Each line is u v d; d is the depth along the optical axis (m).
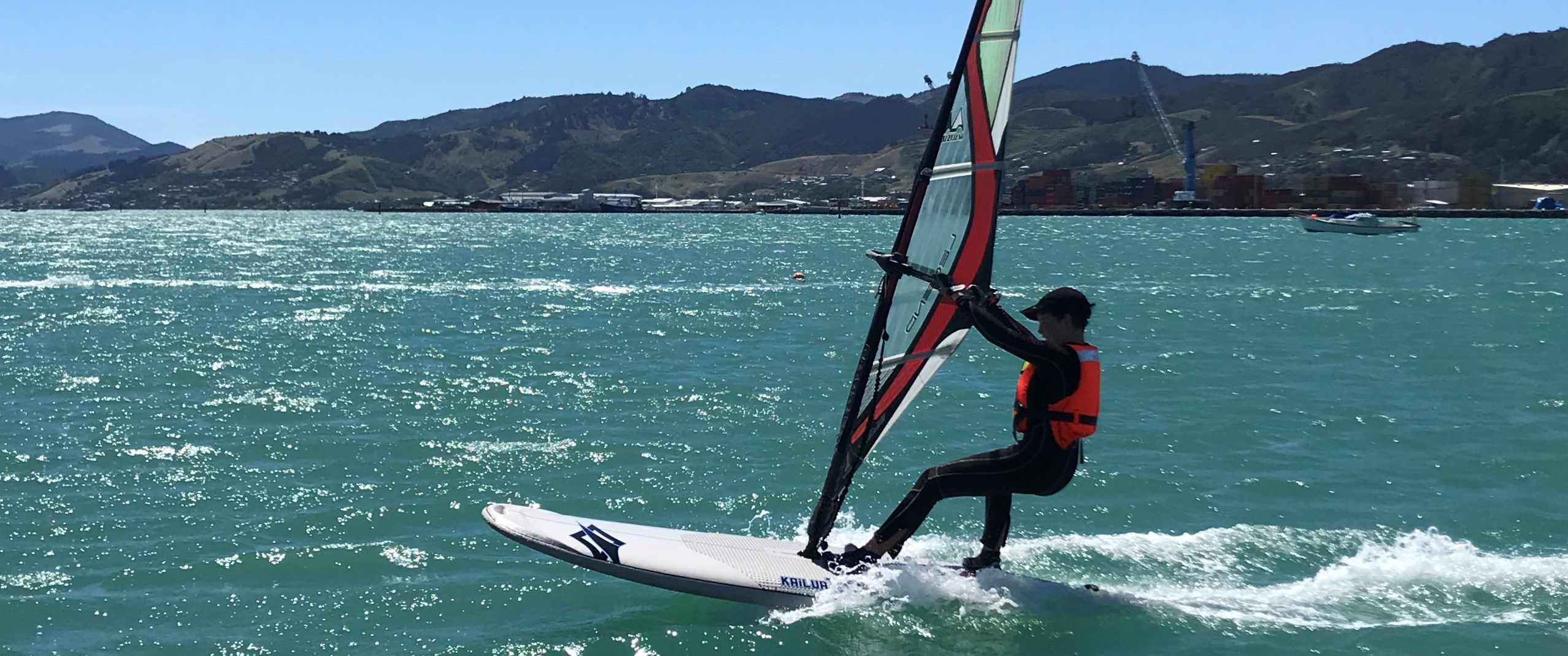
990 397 15.62
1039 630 7.08
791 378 17.64
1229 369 18.42
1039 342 6.95
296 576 8.45
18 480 11.24
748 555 7.71
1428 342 22.33
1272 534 9.04
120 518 9.95
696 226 141.38
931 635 7.02
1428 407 15.07
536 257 61.56
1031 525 9.69
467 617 7.65
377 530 9.61
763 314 28.89
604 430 13.59
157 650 7.22
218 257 62.12
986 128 7.08
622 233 112.38
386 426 13.86
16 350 21.12
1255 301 32.59
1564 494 10.68
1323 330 24.56
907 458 12.23
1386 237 88.88
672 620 7.40
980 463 7.32
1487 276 43.19
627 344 22.20
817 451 12.50
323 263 55.59
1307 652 6.80
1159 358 19.70
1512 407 15.03
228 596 8.08
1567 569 8.12
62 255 63.31
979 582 7.60
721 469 11.73
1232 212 172.12
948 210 7.29
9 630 7.52
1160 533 9.57
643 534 7.88
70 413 14.72
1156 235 96.19
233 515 10.04
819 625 7.16
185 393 16.25
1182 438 13.08
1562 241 78.56
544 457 12.23
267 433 13.45
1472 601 7.57
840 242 84.12
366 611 7.79
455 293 36.25
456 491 10.84
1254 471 11.52
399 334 24.09
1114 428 13.63
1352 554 8.61
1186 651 6.82
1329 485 11.02
